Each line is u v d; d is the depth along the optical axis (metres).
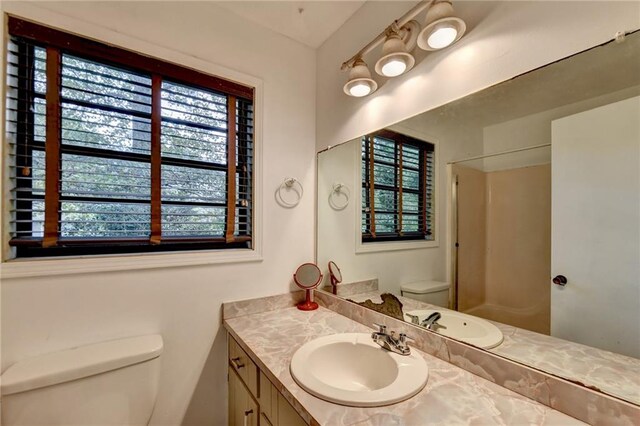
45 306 1.05
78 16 1.12
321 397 0.77
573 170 0.75
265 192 1.56
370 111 1.39
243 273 1.49
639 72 0.65
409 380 0.83
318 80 1.74
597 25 0.70
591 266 0.73
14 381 0.89
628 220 0.67
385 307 1.28
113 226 1.21
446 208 1.06
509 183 0.88
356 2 1.40
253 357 1.06
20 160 1.06
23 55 1.05
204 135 1.43
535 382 0.76
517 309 0.86
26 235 1.06
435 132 1.09
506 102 0.88
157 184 1.28
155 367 1.12
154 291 1.25
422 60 1.13
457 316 1.02
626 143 0.67
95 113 1.18
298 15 1.49
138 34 1.23
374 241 1.36
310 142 1.74
